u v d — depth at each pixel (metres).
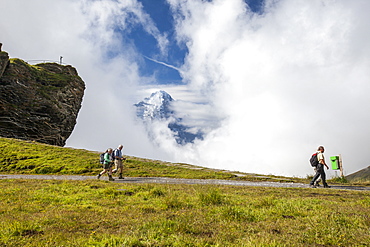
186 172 23.47
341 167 20.83
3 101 71.62
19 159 25.70
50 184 14.05
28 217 7.24
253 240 5.32
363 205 8.73
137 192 12.03
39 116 78.62
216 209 8.08
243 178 20.56
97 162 25.38
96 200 9.94
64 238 5.56
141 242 5.26
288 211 7.95
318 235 5.77
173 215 7.47
